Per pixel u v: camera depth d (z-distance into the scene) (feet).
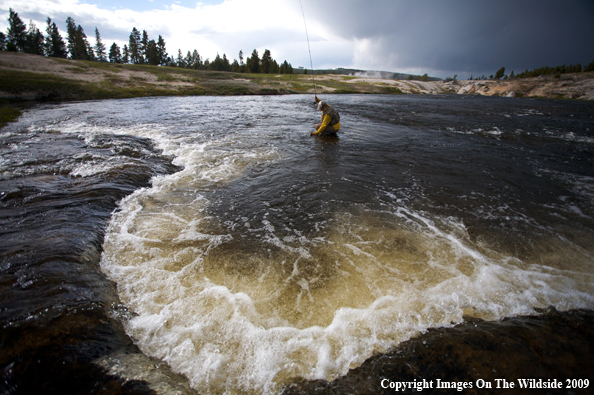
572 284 8.95
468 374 6.02
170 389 5.74
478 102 73.15
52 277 8.19
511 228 12.26
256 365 6.38
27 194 14.07
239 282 8.95
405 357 6.52
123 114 42.78
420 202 14.71
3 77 65.41
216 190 16.21
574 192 16.26
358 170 19.43
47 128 31.48
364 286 8.78
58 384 5.49
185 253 10.37
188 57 272.51
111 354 6.32
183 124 34.94
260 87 101.96
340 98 80.38
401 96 96.37
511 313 7.82
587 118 44.57
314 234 11.72
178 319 7.54
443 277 9.18
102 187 15.51
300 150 24.07
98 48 258.98
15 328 6.27
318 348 6.77
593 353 6.49
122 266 9.57
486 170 19.67
